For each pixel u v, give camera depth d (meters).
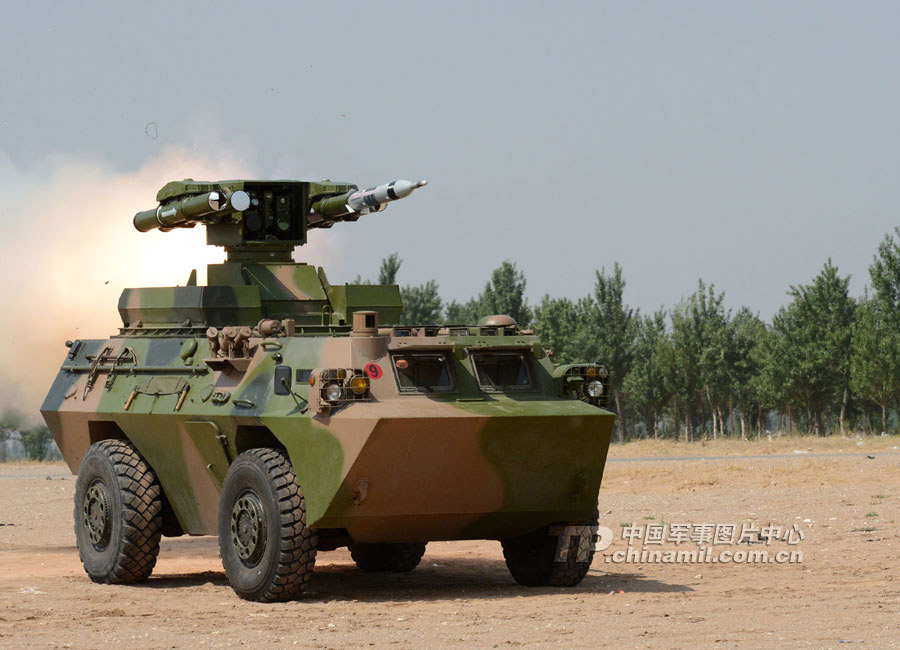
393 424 18.94
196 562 29.41
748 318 145.25
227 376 22.14
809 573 24.12
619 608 19.03
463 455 19.81
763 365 116.44
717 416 118.06
